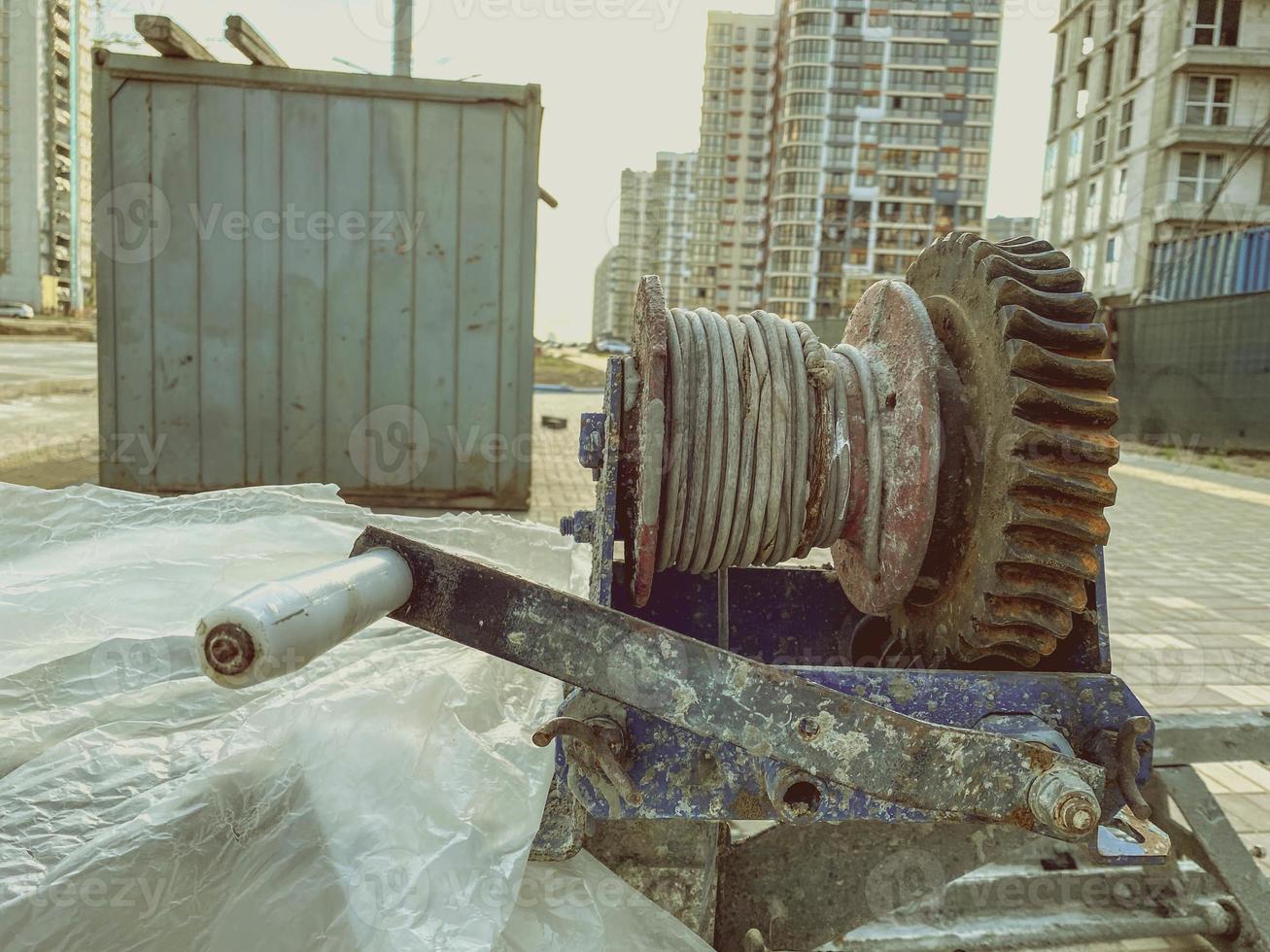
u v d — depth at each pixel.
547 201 7.77
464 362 7.37
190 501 2.91
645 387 1.88
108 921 1.40
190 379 7.15
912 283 2.37
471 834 1.62
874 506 2.07
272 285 7.14
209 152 6.97
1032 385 1.82
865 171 94.44
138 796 1.58
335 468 7.35
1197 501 11.09
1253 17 32.50
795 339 2.15
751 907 1.95
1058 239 39.94
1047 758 1.48
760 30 106.12
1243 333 16.48
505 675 2.20
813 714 1.39
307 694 1.85
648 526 1.85
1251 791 3.29
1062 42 40.91
